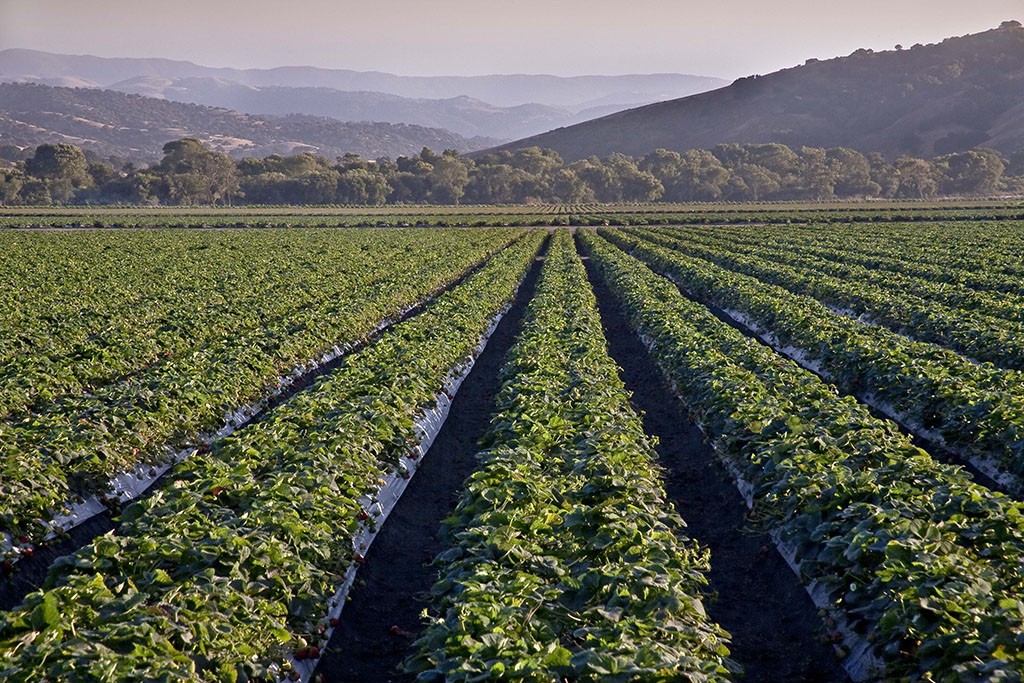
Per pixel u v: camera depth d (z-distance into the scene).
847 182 191.50
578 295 29.66
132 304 30.56
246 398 18.06
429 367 18.72
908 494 9.84
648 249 55.41
